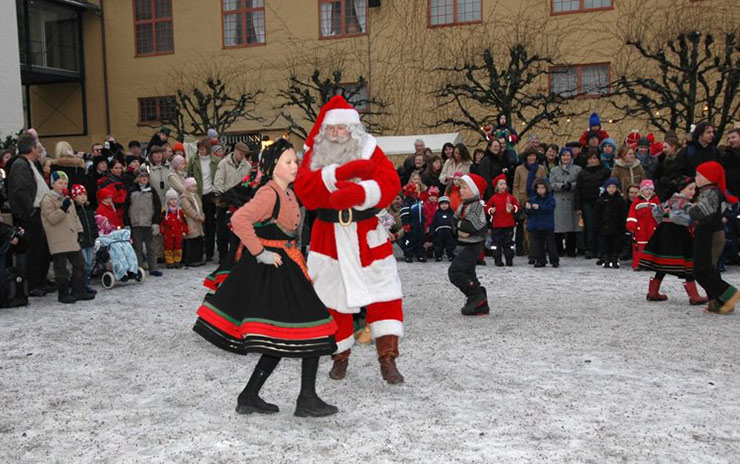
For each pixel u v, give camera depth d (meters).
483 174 11.88
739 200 9.95
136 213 10.20
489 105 20.45
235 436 3.80
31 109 25.77
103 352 5.80
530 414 4.09
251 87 23.53
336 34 22.64
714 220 6.77
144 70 24.64
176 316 7.27
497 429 3.85
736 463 3.38
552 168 11.88
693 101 17.38
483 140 20.53
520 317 6.91
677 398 4.36
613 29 19.86
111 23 24.86
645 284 8.81
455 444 3.63
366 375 4.96
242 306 3.98
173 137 24.52
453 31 21.36
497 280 9.31
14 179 8.36
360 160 4.40
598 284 8.87
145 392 4.68
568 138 20.56
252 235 3.84
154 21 24.48
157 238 11.77
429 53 21.64
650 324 6.50
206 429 3.92
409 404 4.30
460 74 21.36
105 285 9.17
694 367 5.06
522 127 20.95
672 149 10.83
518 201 11.79
